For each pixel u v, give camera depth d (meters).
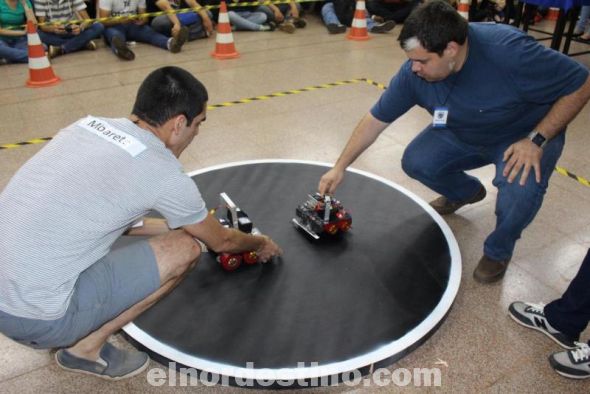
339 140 3.65
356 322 1.93
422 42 1.84
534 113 2.16
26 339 1.46
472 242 2.59
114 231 1.47
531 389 1.80
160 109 1.45
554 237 2.64
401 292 2.09
